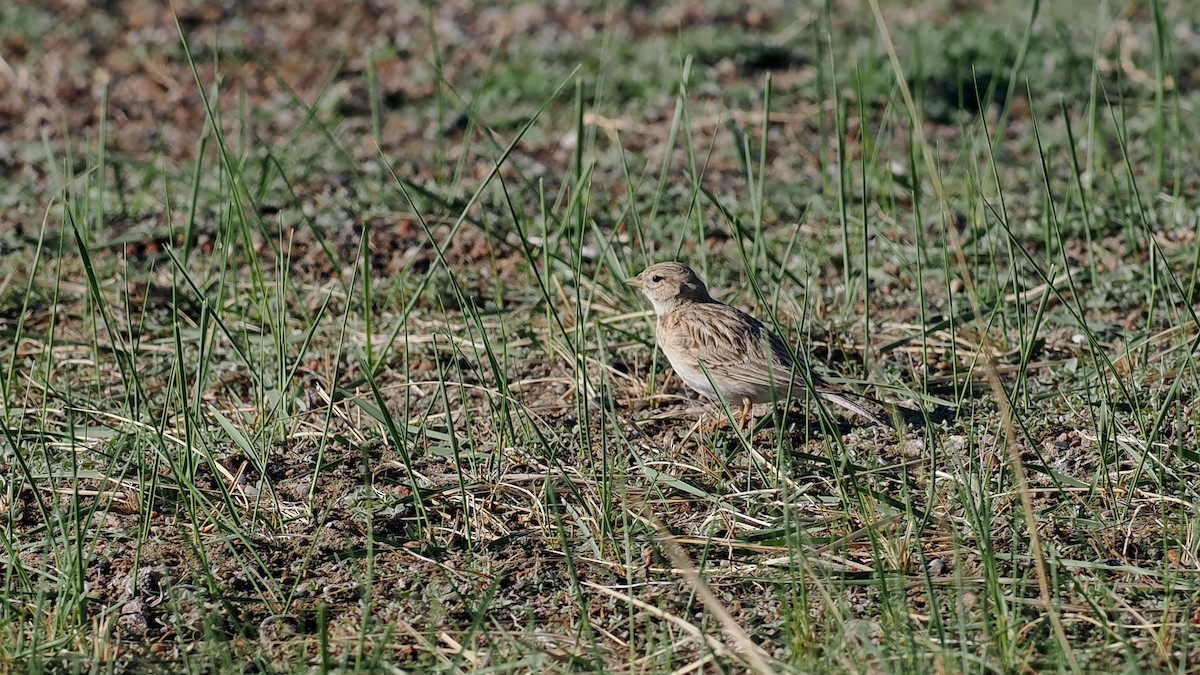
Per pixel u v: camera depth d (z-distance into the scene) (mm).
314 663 8336
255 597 9047
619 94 19609
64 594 8609
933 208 15766
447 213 15508
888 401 11648
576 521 9883
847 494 10148
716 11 22922
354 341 12992
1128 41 21156
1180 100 19000
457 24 22500
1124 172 16672
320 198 16172
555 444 11008
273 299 13750
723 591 9000
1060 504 9859
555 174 17156
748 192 16484
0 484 10383
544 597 9047
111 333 10359
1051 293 13570
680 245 12742
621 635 8609
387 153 17766
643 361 12734
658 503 10133
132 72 20609
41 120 18891
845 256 13094
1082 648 8156
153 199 16172
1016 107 19250
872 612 8688
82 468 10547
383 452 10977
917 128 7988
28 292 11328
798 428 11266
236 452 10914
